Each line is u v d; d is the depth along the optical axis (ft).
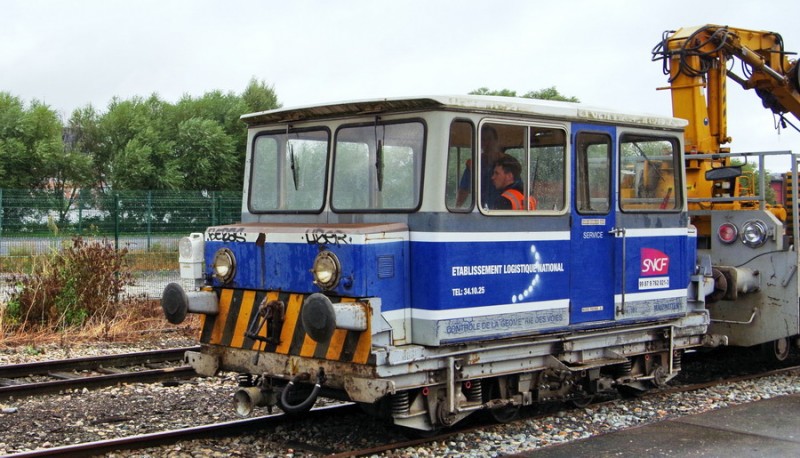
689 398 30.60
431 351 23.16
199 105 154.92
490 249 24.11
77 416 27.71
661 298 29.43
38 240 62.75
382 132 24.16
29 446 24.34
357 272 22.41
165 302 25.75
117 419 27.25
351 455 22.91
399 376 22.76
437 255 22.86
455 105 23.09
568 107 26.17
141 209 66.95
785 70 40.52
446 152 23.02
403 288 23.38
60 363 35.76
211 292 26.14
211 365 26.23
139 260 65.36
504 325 24.54
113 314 47.06
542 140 25.55
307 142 26.22
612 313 27.73
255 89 169.68
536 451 23.21
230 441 24.75
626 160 28.19
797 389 32.14
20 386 30.45
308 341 23.65
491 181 24.20
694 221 37.32
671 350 30.32
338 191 25.20
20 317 45.09
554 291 25.90
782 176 39.81
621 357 28.53
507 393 26.03
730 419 26.66
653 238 29.09
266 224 25.89
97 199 66.08
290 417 26.89
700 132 37.68
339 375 22.91
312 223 25.66
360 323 22.07
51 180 135.85
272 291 24.80
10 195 64.44
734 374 36.60
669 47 37.96
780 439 24.32
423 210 23.11
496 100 24.21
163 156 141.69
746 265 34.96
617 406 29.32
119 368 37.09
